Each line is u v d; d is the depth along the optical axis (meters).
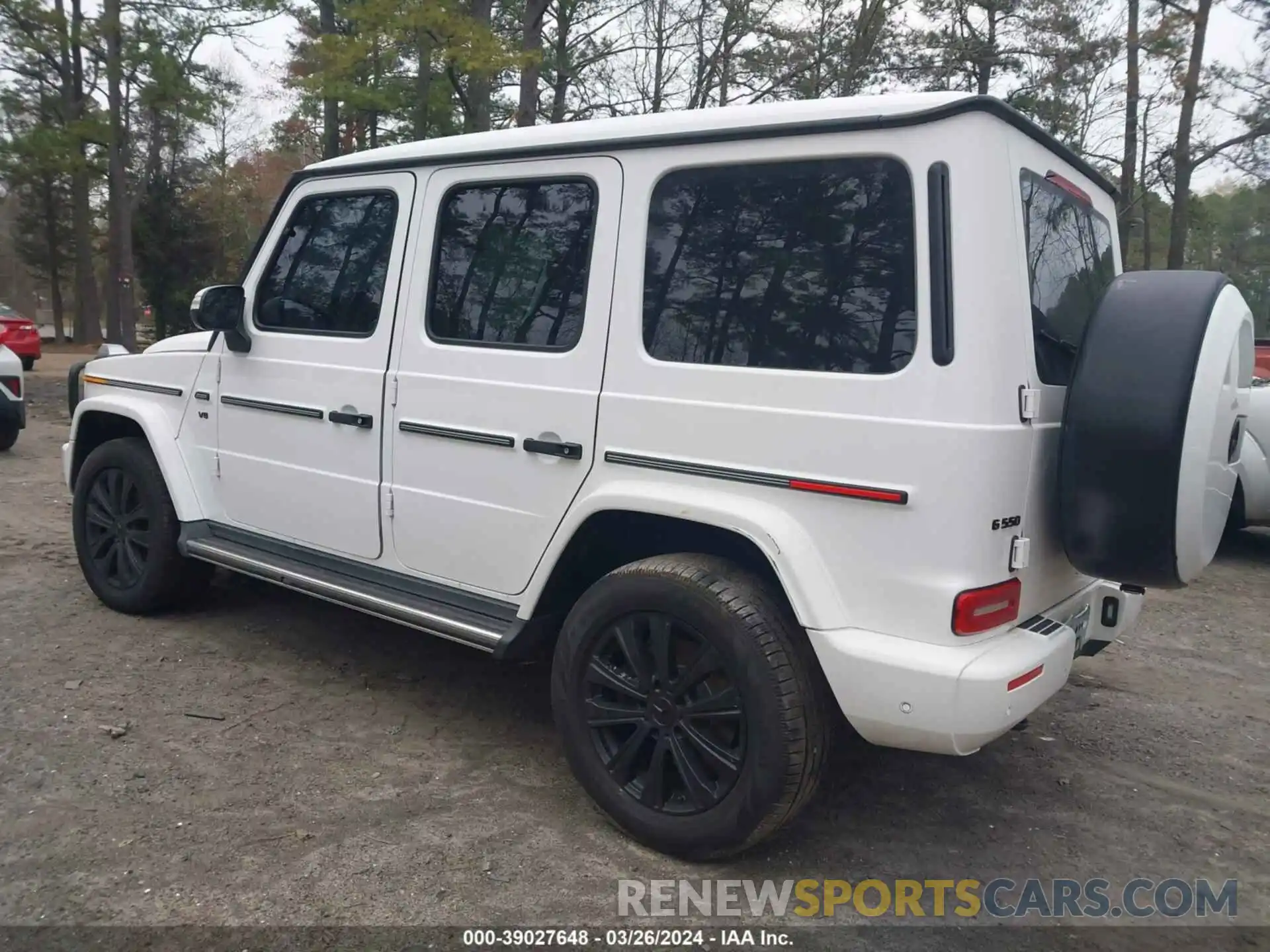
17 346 17.80
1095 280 3.45
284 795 3.16
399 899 2.64
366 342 3.70
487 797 3.22
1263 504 6.96
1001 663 2.46
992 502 2.48
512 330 3.31
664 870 2.85
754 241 2.81
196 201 33.47
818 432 2.63
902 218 2.57
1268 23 16.52
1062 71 17.08
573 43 16.42
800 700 2.64
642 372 2.96
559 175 3.23
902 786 3.51
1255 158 17.20
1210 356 2.53
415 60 13.33
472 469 3.36
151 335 34.97
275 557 4.03
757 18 16.36
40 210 34.94
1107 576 2.68
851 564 2.59
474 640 3.26
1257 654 5.16
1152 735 4.06
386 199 3.75
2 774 3.18
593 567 3.29
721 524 2.74
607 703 3.00
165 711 3.74
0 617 4.67
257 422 4.10
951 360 2.46
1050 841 3.17
